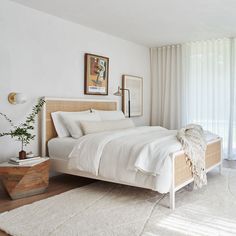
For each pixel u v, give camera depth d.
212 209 2.75
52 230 2.28
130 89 5.57
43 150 3.78
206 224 2.40
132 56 5.65
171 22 4.27
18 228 2.31
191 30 4.73
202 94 5.56
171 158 2.79
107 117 4.46
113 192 3.29
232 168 4.62
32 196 3.17
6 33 3.39
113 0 3.39
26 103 3.64
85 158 3.25
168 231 2.27
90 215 2.59
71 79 4.29
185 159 3.09
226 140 5.36
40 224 2.39
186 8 3.66
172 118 5.90
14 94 3.43
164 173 2.75
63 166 3.61
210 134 4.04
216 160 4.07
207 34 5.02
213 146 3.94
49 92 3.94
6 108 3.42
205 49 5.52
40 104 3.63
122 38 5.31
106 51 4.97
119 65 5.30
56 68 4.04
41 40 3.81
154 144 2.97
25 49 3.61
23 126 3.61
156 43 5.74
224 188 3.46
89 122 3.79
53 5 3.57
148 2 3.45
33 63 3.71
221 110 5.39
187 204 2.89
